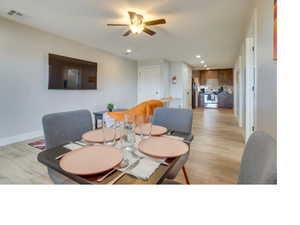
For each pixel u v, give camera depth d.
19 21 2.84
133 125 1.07
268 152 0.53
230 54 5.22
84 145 1.02
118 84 5.46
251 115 2.77
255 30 2.15
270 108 1.47
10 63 2.81
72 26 3.05
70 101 3.90
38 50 3.20
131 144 1.04
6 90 2.79
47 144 1.11
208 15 2.59
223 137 3.43
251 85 2.76
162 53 5.12
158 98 6.04
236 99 6.05
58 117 1.20
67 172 0.68
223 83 9.53
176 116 1.58
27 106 3.08
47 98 3.40
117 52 5.01
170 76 6.64
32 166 2.00
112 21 2.85
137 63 6.41
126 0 2.19
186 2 2.23
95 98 4.59
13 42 2.84
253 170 0.63
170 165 0.77
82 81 4.07
